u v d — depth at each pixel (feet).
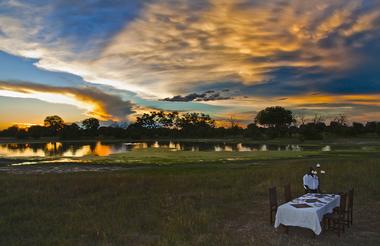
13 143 439.63
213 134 538.47
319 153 174.29
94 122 588.50
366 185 63.16
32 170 116.98
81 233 37.93
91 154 217.77
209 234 37.06
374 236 36.58
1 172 110.63
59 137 588.50
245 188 64.69
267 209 49.06
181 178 76.64
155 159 151.43
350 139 343.46
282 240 35.37
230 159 148.05
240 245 33.65
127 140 501.97
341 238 35.91
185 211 46.78
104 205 51.06
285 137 390.01
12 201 53.83
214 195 58.18
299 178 72.33
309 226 35.42
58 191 62.75
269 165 108.78
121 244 34.27
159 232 38.17
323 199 40.37
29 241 34.86
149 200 54.39
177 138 545.44
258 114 530.68
